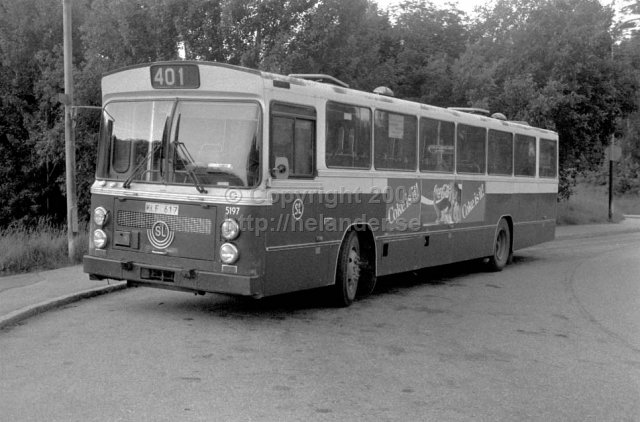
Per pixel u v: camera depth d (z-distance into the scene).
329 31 19.77
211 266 8.75
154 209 9.05
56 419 5.42
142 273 9.13
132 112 9.35
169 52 19.42
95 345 7.72
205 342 8.01
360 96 10.68
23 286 10.91
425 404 6.13
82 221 21.19
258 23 19.44
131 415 5.54
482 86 24.31
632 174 54.16
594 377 7.25
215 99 8.87
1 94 23.61
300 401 6.05
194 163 8.88
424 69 25.78
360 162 10.72
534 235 17.75
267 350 7.77
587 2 26.64
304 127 9.48
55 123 22.22
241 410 5.75
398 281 13.97
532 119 24.41
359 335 8.74
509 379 7.06
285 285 9.20
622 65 27.16
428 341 8.59
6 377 6.50
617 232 28.81
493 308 11.08
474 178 14.45
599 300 12.10
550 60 26.03
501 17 26.94
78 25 22.52
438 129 13.02
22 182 24.41
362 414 5.79
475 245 14.70
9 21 22.94
